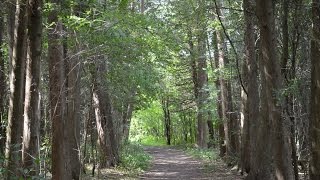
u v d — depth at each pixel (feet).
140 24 33.17
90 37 33.60
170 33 38.65
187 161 85.10
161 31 36.45
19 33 22.07
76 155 44.09
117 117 71.10
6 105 37.86
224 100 69.56
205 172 62.85
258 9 26.81
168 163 81.20
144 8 55.21
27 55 23.79
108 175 55.16
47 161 36.22
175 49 40.75
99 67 44.65
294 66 29.91
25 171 20.95
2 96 37.40
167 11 48.42
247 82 49.44
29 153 23.65
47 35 32.78
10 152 21.47
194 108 120.98
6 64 42.29
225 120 70.03
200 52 74.90
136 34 35.22
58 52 33.06
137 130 178.40
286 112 27.45
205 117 93.25
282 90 26.55
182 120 170.09
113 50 35.50
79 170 44.27
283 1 30.19
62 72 33.30
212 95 79.25
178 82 119.34
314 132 25.58
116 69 46.42
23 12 22.22
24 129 23.98
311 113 25.81
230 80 66.64
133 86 53.36
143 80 49.75
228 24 52.95
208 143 107.24
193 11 50.37
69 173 36.14
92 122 58.75
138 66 47.50
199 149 102.94
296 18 29.89
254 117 45.11
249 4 38.65
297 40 29.94
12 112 21.98
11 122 21.97
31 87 23.98
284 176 26.50
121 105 68.33
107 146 63.26
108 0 34.47
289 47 32.71
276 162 26.76
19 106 22.18
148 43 36.45
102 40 33.71
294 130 29.71
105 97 61.26
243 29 49.39
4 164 21.18
